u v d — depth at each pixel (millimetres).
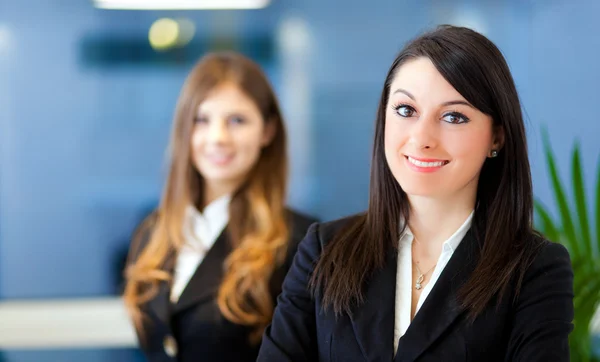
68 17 3066
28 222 3125
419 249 1294
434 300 1211
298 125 3164
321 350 1271
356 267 1278
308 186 3174
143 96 3119
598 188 1820
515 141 1223
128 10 3088
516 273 1210
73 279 3178
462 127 1169
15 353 3238
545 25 2979
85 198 3139
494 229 1247
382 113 1300
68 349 3309
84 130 3109
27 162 3100
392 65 1247
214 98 1934
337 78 3139
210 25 3123
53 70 3080
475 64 1152
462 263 1238
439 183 1186
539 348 1137
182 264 2006
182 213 2014
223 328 1871
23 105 3080
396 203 1304
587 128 2930
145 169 3145
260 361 1295
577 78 2941
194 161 2006
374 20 3109
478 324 1179
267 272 1916
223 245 1970
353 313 1246
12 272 3154
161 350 1955
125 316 3225
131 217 3154
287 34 3129
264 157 2064
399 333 1236
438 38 1184
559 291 1188
